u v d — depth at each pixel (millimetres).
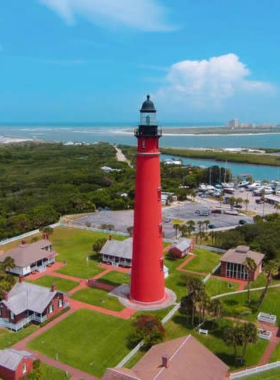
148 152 50969
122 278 68125
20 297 53125
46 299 52969
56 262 76500
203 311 51844
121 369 36188
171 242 89438
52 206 120938
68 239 91750
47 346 46781
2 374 40719
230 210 133250
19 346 46656
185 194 152875
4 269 65250
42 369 42188
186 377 34625
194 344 39062
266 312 56281
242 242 82625
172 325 51688
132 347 46719
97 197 135750
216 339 48781
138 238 54969
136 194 53750
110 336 49062
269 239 80062
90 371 42156
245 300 60188
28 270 69750
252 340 42812
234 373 41062
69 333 49812
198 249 84625
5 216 115438
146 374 34562
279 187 176625
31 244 75562
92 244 87812
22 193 154750
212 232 92125
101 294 61188
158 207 53844
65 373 41562
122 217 120188
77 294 61344
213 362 37781
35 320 52406
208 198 156875
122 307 56594
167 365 34938
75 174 188625
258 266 68188
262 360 44594
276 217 111250
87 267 73688
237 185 185125
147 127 50281
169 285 65125
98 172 197000
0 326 51656
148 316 50750
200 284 51625
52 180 180125
